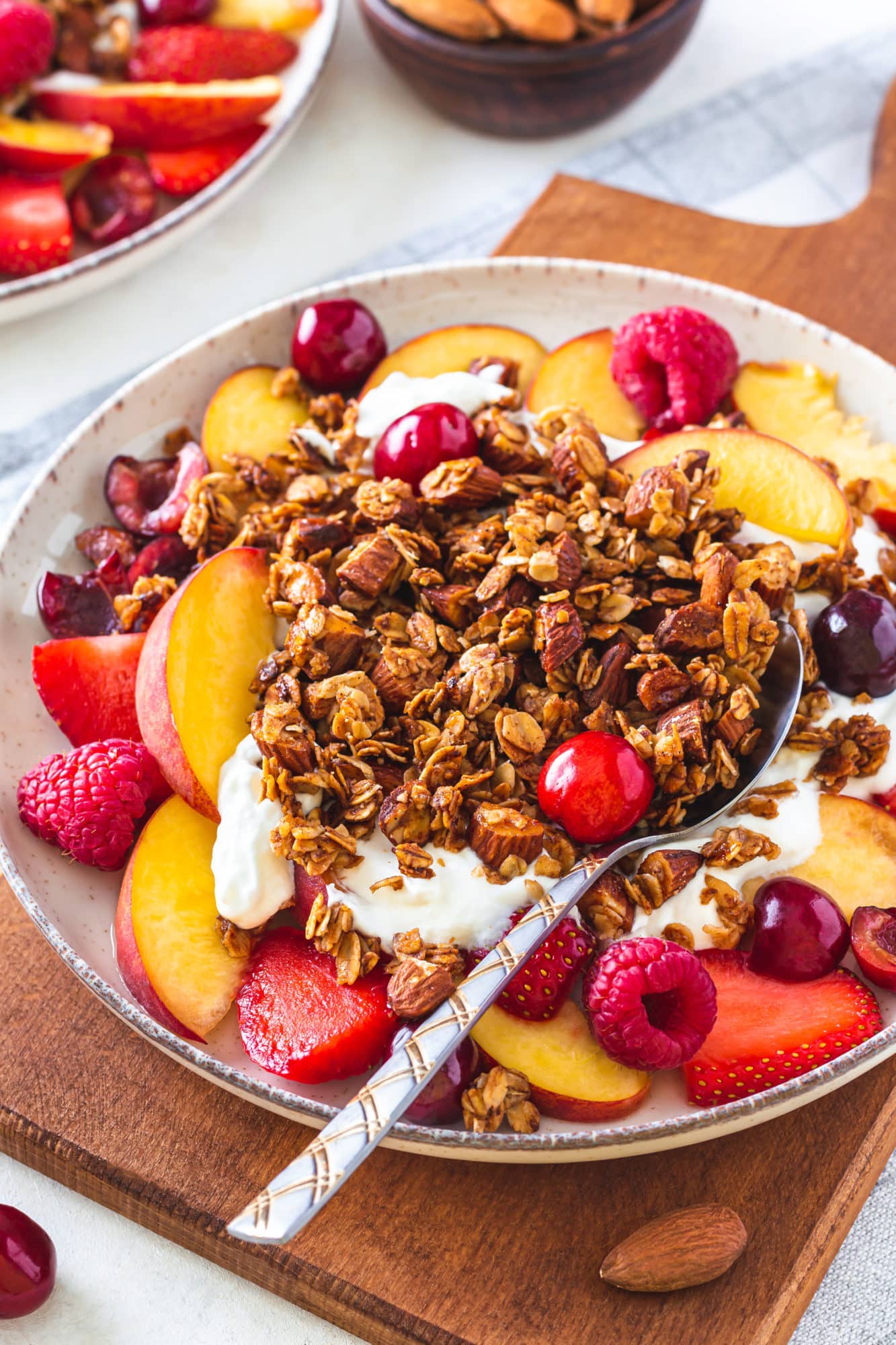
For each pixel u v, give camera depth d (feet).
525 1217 1.70
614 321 2.01
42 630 1.86
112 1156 1.72
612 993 1.64
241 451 1.94
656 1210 1.70
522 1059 1.69
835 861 1.76
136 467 1.93
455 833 1.71
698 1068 1.69
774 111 2.35
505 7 2.21
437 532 1.85
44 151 2.22
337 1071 1.68
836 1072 1.63
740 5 2.44
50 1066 1.76
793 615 1.81
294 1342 1.71
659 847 1.74
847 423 1.95
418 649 1.78
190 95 2.23
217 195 2.16
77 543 1.90
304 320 1.95
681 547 1.83
